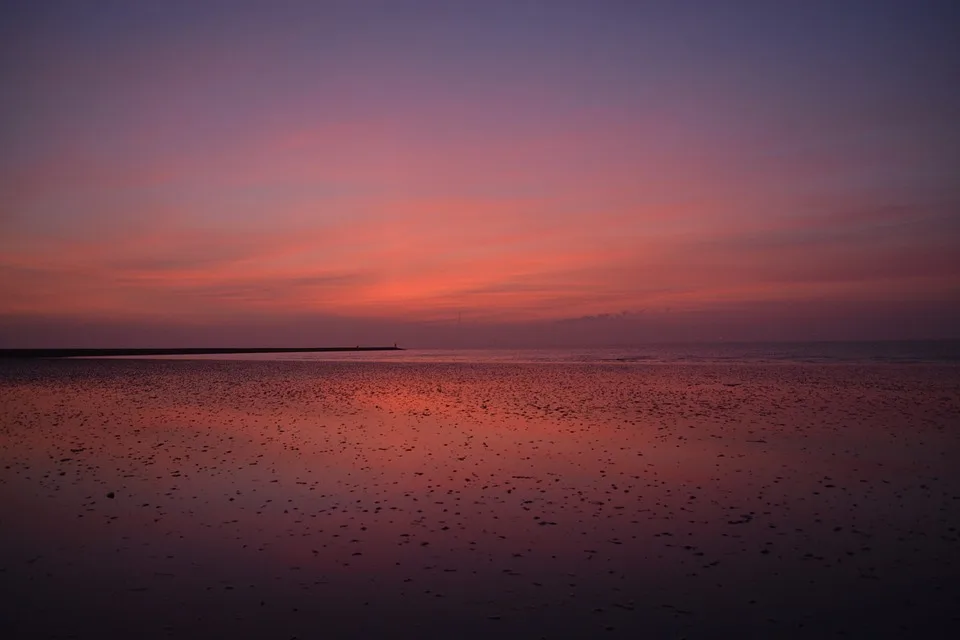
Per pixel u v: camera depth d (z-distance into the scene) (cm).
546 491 1144
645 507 1040
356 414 2216
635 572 769
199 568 783
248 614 657
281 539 891
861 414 2069
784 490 1135
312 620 644
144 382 3809
